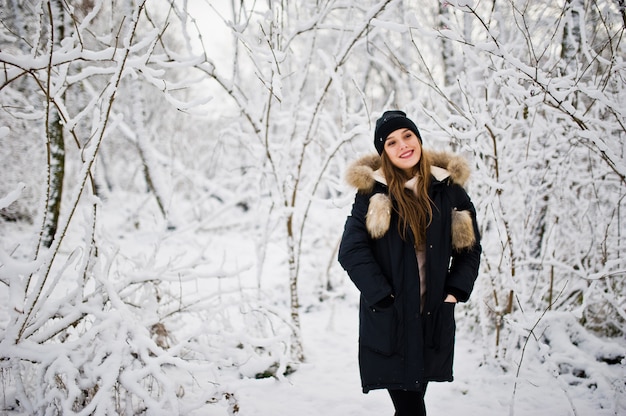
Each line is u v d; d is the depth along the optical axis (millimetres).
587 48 2416
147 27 5613
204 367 2096
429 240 1773
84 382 1921
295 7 3258
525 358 3031
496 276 3062
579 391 2639
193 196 10445
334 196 4344
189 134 13648
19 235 6746
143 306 2723
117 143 13195
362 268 1713
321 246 6598
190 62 2547
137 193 14594
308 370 3010
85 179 1913
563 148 3113
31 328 2088
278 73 2555
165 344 2836
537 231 3615
